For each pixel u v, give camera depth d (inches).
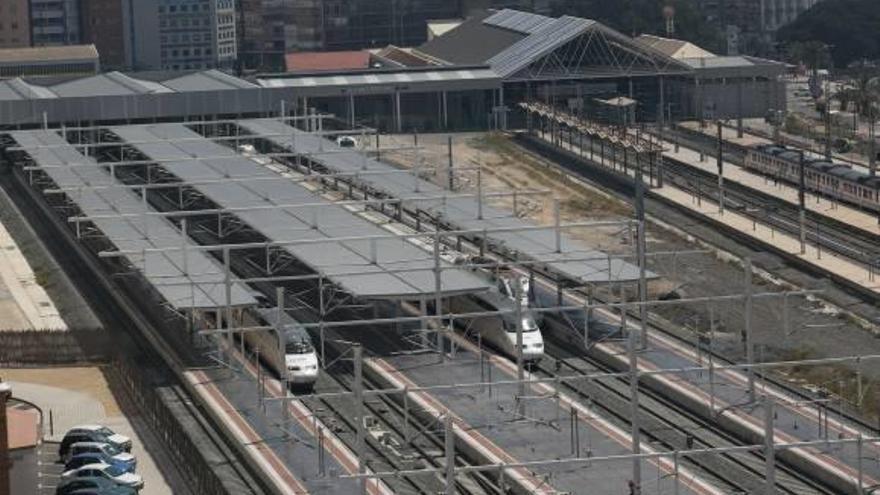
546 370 7135.8
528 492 5497.1
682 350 7337.6
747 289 6515.8
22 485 5684.1
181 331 7652.6
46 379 7288.4
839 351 7396.7
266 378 6899.6
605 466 5748.0
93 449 6102.4
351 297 7731.3
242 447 6053.2
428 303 7696.9
